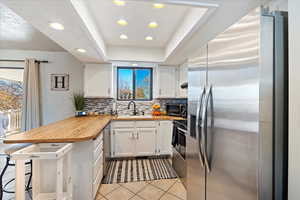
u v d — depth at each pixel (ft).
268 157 2.71
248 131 2.85
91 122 8.27
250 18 2.86
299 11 2.82
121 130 10.36
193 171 5.06
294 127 2.75
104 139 7.95
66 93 11.89
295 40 2.81
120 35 8.94
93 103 12.21
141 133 10.55
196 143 4.80
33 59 11.21
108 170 8.77
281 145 2.77
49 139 4.80
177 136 8.37
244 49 2.97
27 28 8.11
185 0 4.41
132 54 10.75
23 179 4.28
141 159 10.52
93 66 11.26
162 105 13.20
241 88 3.02
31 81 11.14
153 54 11.02
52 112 11.75
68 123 7.90
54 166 5.36
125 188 6.98
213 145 3.83
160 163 9.82
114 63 11.62
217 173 3.70
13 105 11.88
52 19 5.22
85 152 5.55
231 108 3.26
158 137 10.71
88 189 5.52
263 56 2.70
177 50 8.64
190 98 5.40
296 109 2.77
